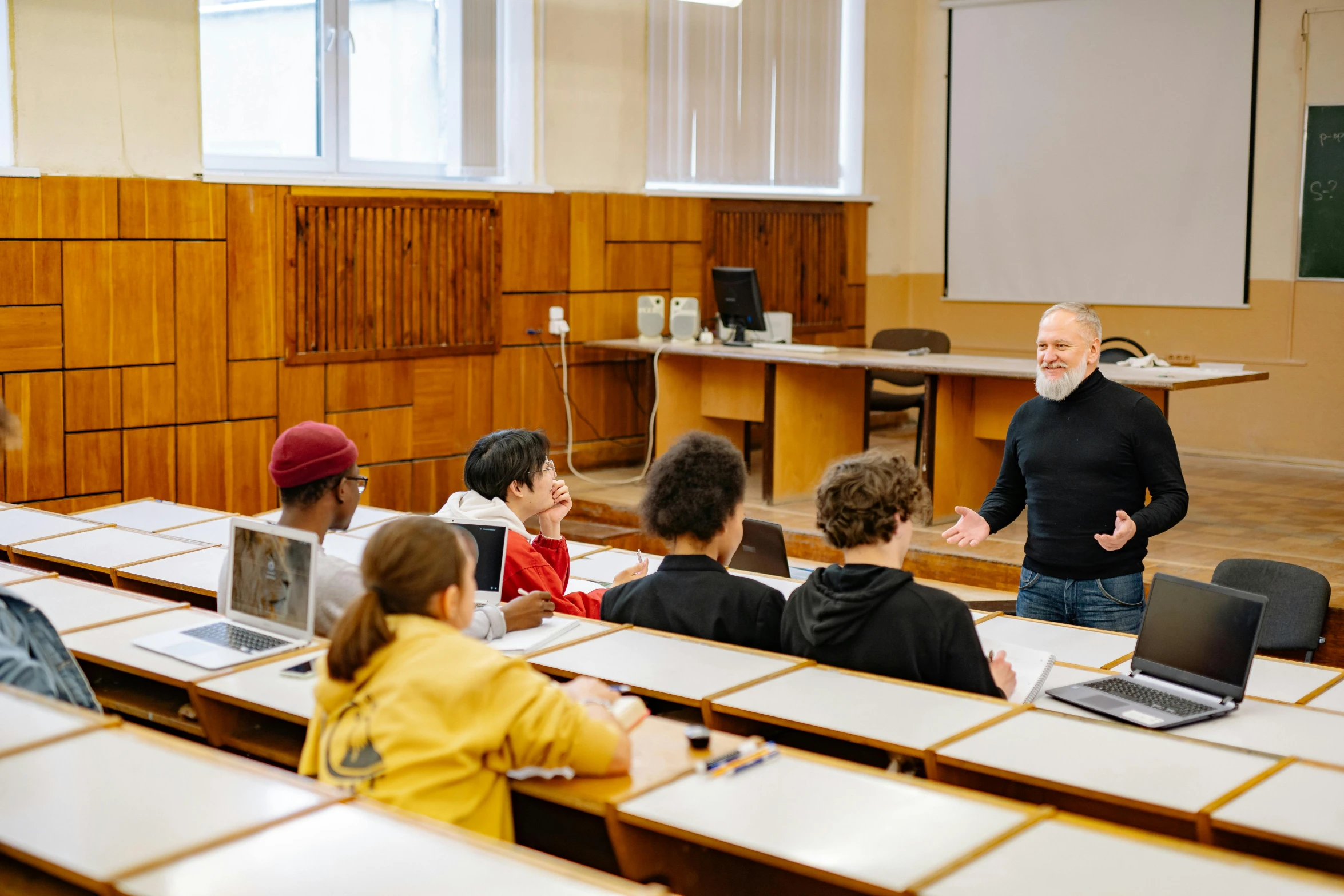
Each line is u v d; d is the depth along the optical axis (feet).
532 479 10.28
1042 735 6.77
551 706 5.81
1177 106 25.85
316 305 19.65
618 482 22.43
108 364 17.56
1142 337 26.78
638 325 24.31
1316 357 24.80
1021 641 9.27
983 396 19.39
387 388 20.74
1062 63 27.20
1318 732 7.23
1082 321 10.58
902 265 29.81
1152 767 6.36
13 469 16.78
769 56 26.27
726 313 22.22
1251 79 24.94
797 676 7.65
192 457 18.56
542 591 9.30
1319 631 10.68
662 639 8.43
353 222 19.93
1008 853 5.25
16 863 5.43
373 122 20.72
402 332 20.79
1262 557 16.79
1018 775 6.23
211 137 18.97
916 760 6.89
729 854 6.03
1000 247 28.55
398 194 20.45
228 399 18.85
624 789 5.85
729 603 8.50
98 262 17.31
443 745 5.70
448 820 5.65
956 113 28.89
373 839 5.22
